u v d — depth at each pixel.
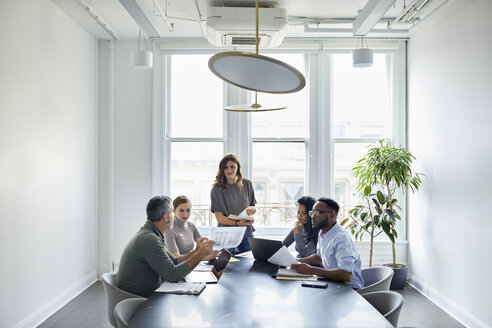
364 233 6.15
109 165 6.07
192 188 6.25
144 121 6.13
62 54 4.93
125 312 2.64
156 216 3.23
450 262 4.74
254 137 6.21
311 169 6.16
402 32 5.73
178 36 6.04
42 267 4.47
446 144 4.83
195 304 2.59
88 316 4.57
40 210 4.42
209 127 6.24
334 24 5.54
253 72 2.48
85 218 5.65
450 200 4.73
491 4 3.86
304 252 4.14
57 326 4.29
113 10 5.00
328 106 6.18
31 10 4.21
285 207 6.25
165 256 3.07
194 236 4.35
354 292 2.83
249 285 3.01
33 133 4.27
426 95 5.41
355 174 5.71
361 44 5.98
